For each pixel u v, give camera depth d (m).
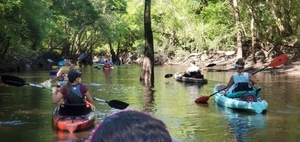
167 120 9.07
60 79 15.37
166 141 1.03
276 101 11.94
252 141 7.07
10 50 30.16
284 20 30.36
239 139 7.22
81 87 8.21
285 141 7.02
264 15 31.44
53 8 37.34
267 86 16.70
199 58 38.03
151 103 11.79
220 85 12.96
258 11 31.67
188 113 9.99
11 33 24.72
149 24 17.89
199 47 37.94
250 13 31.14
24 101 12.14
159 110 10.48
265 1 30.56
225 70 28.14
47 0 34.00
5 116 9.55
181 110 10.47
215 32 34.28
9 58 29.56
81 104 8.13
